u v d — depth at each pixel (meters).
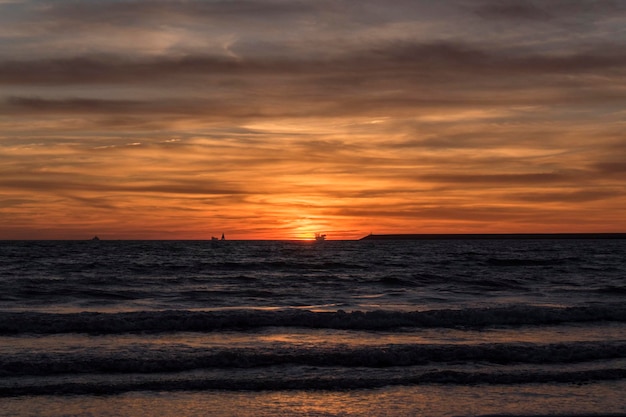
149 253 94.19
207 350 14.87
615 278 43.53
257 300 28.03
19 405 10.74
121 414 10.41
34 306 25.14
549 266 59.53
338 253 101.12
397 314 19.64
